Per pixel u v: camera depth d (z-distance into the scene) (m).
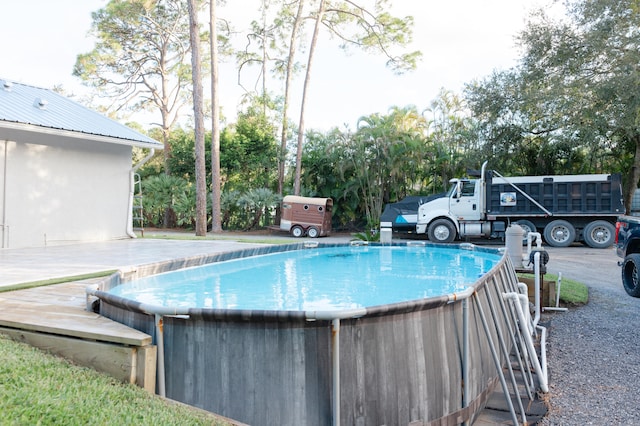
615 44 14.98
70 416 2.26
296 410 2.74
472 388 3.39
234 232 19.66
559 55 15.77
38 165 10.45
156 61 25.70
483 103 17.38
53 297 4.46
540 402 3.69
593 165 18.14
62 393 2.50
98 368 3.00
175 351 2.93
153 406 2.61
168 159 23.20
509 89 17.03
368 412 2.77
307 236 17.31
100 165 11.91
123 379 2.90
